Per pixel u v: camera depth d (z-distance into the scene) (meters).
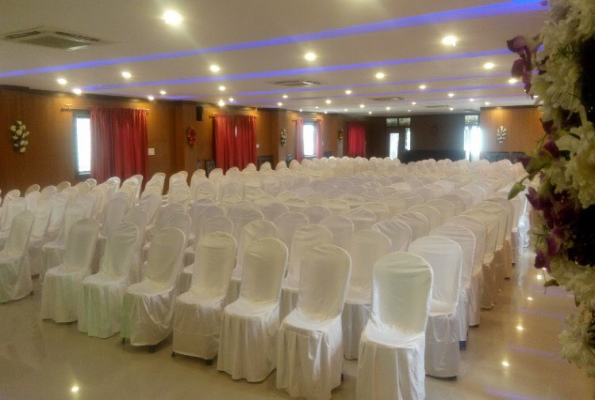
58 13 4.56
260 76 9.21
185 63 7.55
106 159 12.40
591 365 0.90
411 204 6.75
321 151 21.33
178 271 4.43
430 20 5.05
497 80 9.99
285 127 18.83
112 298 4.46
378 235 4.11
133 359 4.02
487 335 4.36
